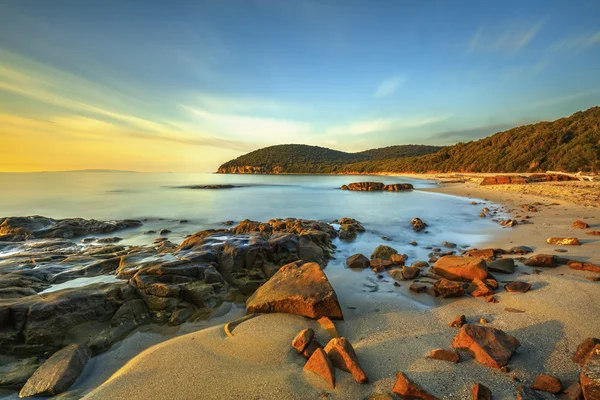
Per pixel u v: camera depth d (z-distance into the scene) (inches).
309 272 299.1
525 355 178.4
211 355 199.5
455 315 245.1
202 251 389.1
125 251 459.2
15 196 1594.5
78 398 172.1
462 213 888.3
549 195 1104.2
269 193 1893.5
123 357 223.9
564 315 223.8
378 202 1288.1
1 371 202.2
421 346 198.1
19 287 292.0
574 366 166.2
